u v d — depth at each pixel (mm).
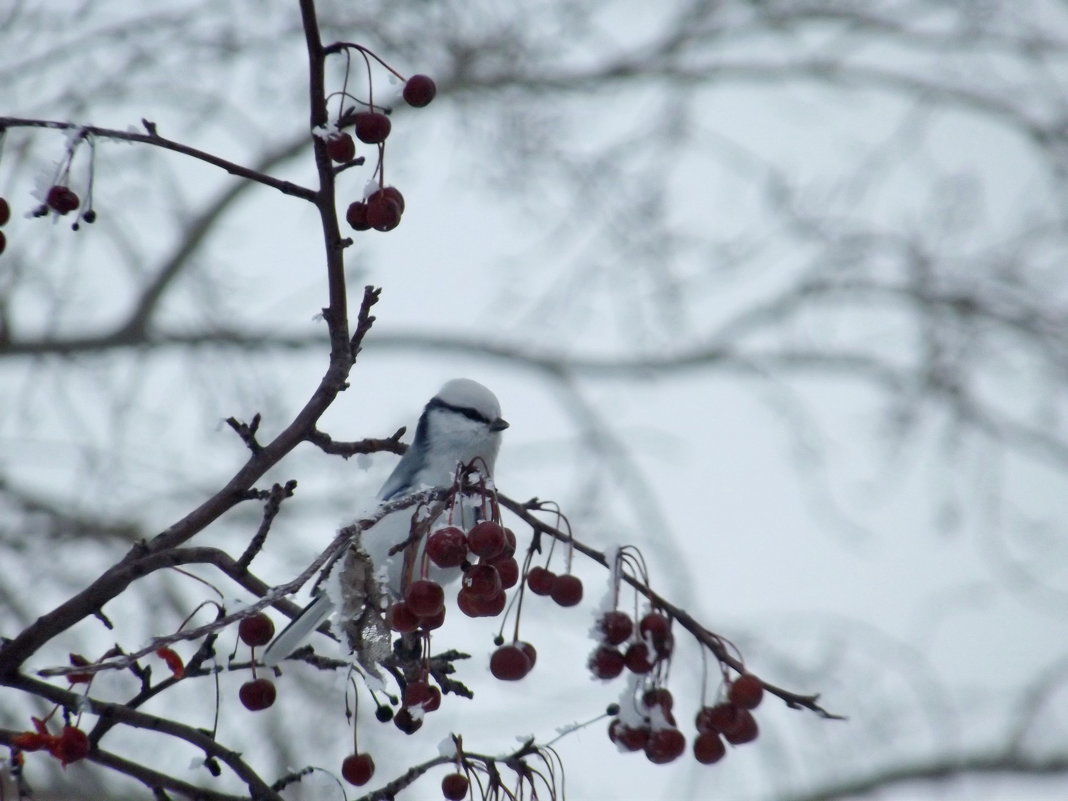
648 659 5703
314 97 5797
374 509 5770
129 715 6125
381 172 5984
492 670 5914
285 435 6199
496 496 5852
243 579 6148
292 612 7785
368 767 6316
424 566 5789
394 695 6152
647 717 5723
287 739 14836
